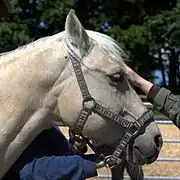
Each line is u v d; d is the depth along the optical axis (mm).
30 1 15977
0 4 5480
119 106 2779
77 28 2752
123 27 15836
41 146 3090
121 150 2812
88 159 2965
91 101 2744
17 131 2779
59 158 2885
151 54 16578
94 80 2756
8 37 13953
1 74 2836
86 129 2789
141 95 3154
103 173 5949
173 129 7430
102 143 2852
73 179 2844
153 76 17281
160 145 2859
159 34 14680
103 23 15953
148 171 6977
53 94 2799
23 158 2955
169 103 2902
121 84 2797
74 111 2768
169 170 6992
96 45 2799
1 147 2754
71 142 3277
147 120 2820
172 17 14469
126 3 16156
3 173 2809
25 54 2861
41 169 2867
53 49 2826
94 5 16766
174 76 20188
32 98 2785
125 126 2785
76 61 2768
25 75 2793
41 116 2812
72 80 2768
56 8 14641
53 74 2783
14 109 2768
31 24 15680
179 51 19438
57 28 15562
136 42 14164
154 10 15891
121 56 2855
